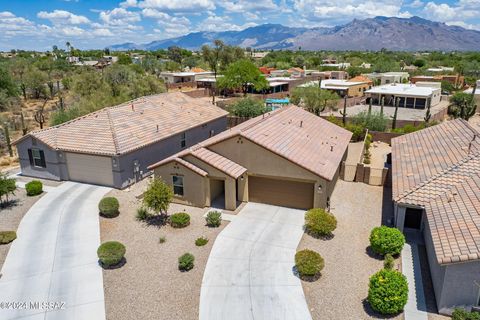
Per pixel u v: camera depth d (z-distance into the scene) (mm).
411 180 20672
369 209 23484
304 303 14680
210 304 14703
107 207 22125
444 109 55406
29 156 29125
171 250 18703
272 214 22672
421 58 163500
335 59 175625
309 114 33969
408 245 18734
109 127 28969
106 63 122312
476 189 17531
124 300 14961
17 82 68750
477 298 13336
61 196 25641
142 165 28844
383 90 65812
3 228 20953
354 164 30828
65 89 75062
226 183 22812
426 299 14758
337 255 18078
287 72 105062
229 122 48531
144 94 56531
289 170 22641
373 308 13953
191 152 23109
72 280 16281
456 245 13836
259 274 16594
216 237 19938
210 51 103688
